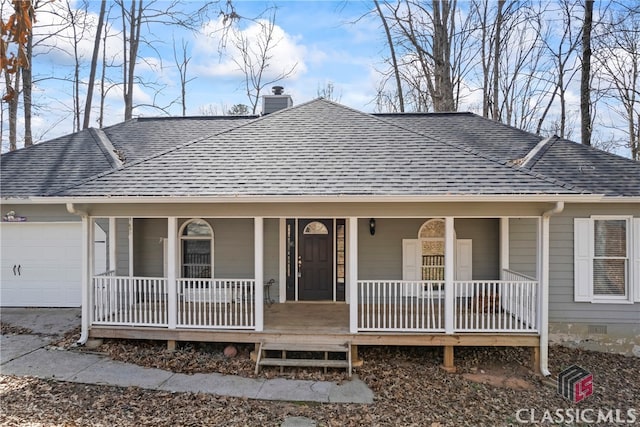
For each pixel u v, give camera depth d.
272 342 7.48
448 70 16.14
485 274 9.50
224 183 7.45
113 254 8.96
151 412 5.60
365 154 8.27
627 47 14.60
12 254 10.60
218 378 6.78
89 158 10.79
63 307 10.54
